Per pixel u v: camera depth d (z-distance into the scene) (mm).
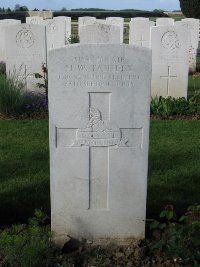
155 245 1712
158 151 2951
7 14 14570
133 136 1770
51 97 1717
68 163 1784
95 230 1860
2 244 1677
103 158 1792
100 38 4449
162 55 4340
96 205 1841
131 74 1707
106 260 1701
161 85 4430
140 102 1733
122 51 1688
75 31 11875
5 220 2012
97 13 19047
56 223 1843
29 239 1673
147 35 6652
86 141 1766
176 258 1688
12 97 3803
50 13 14359
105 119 1753
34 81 4258
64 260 1675
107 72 1706
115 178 1810
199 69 6797
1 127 3486
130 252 1766
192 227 1628
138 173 1804
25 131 3379
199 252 1596
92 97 1729
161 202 2176
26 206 2123
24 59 4211
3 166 2646
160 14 19672
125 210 1843
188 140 3205
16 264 1587
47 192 2281
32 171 2564
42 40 4180
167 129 3482
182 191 2318
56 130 1751
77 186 1810
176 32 4277
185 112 3959
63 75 1697
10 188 2330
